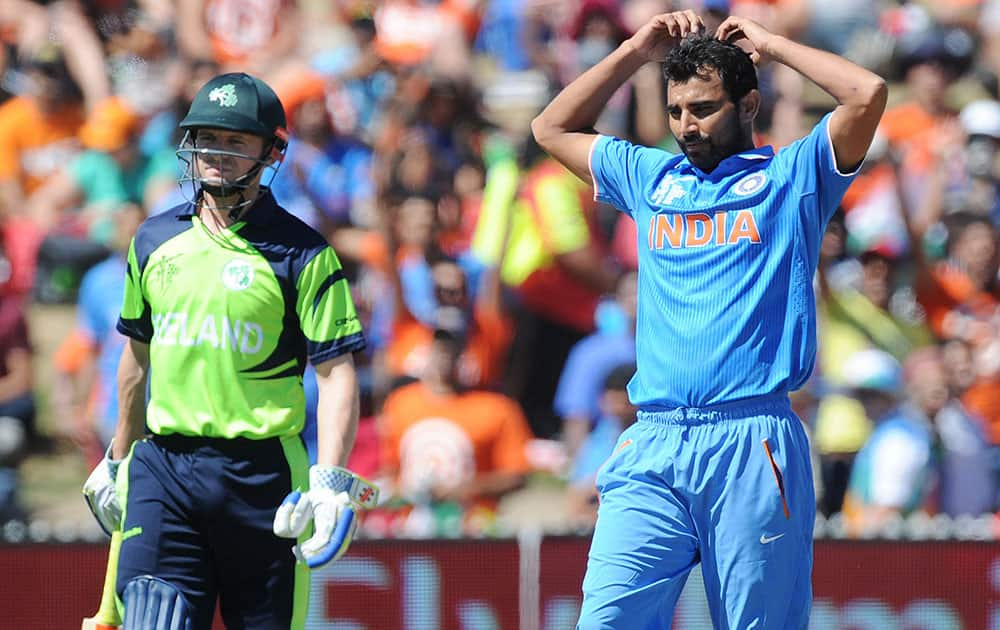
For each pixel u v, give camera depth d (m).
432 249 34.56
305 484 17.52
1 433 34.25
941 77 40.09
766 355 16.81
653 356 17.27
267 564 17.34
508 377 34.75
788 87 40.16
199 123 17.02
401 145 36.53
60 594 24.75
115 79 40.19
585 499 31.08
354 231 35.84
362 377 33.38
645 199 17.59
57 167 38.69
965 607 25.33
